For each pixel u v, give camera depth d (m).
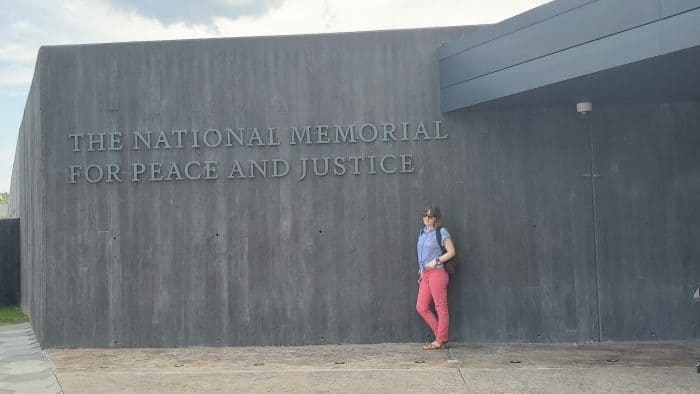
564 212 9.15
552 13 7.70
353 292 9.18
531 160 9.20
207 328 9.20
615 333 9.05
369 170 9.25
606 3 7.12
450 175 9.23
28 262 12.61
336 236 9.22
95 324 9.23
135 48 9.39
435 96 9.31
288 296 9.20
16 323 12.56
